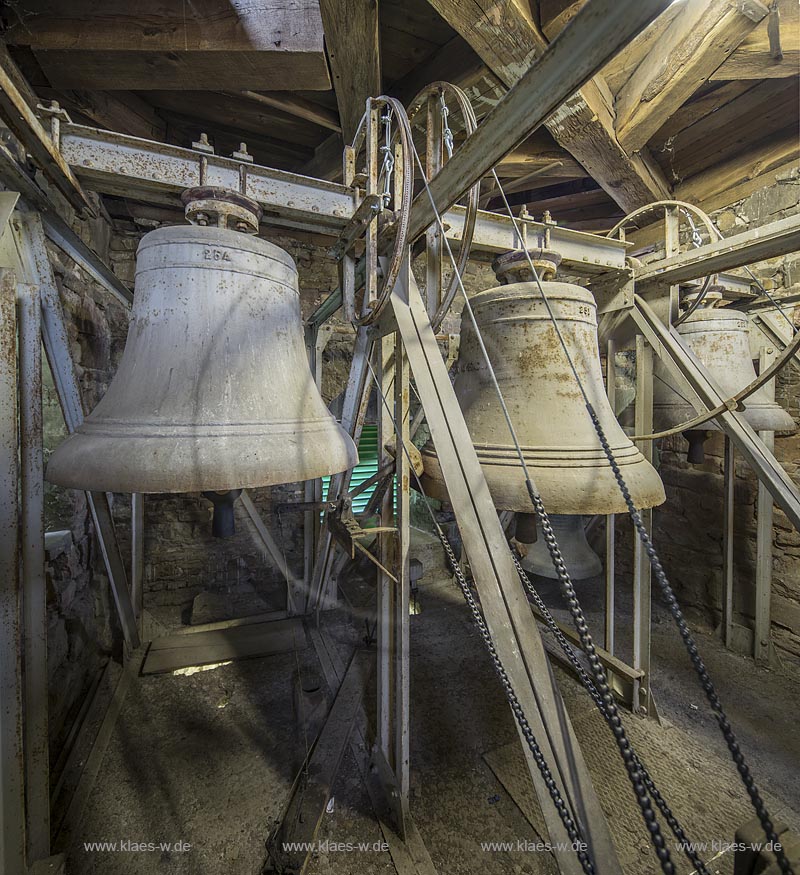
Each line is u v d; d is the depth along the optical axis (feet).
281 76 4.12
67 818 4.03
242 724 5.40
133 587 7.09
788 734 5.19
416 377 2.68
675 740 5.08
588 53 1.48
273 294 2.58
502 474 2.89
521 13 3.53
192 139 6.36
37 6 3.66
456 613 8.38
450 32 4.47
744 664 6.64
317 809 4.13
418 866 3.67
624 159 5.65
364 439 8.62
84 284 5.90
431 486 3.24
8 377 2.73
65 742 4.90
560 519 7.93
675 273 4.49
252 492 8.38
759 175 6.25
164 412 2.14
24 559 3.05
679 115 5.62
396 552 4.07
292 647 7.01
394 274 2.62
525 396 3.18
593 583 9.61
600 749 4.98
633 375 9.19
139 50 3.77
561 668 6.56
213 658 6.64
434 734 5.21
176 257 2.38
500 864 3.73
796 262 5.92
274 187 3.26
